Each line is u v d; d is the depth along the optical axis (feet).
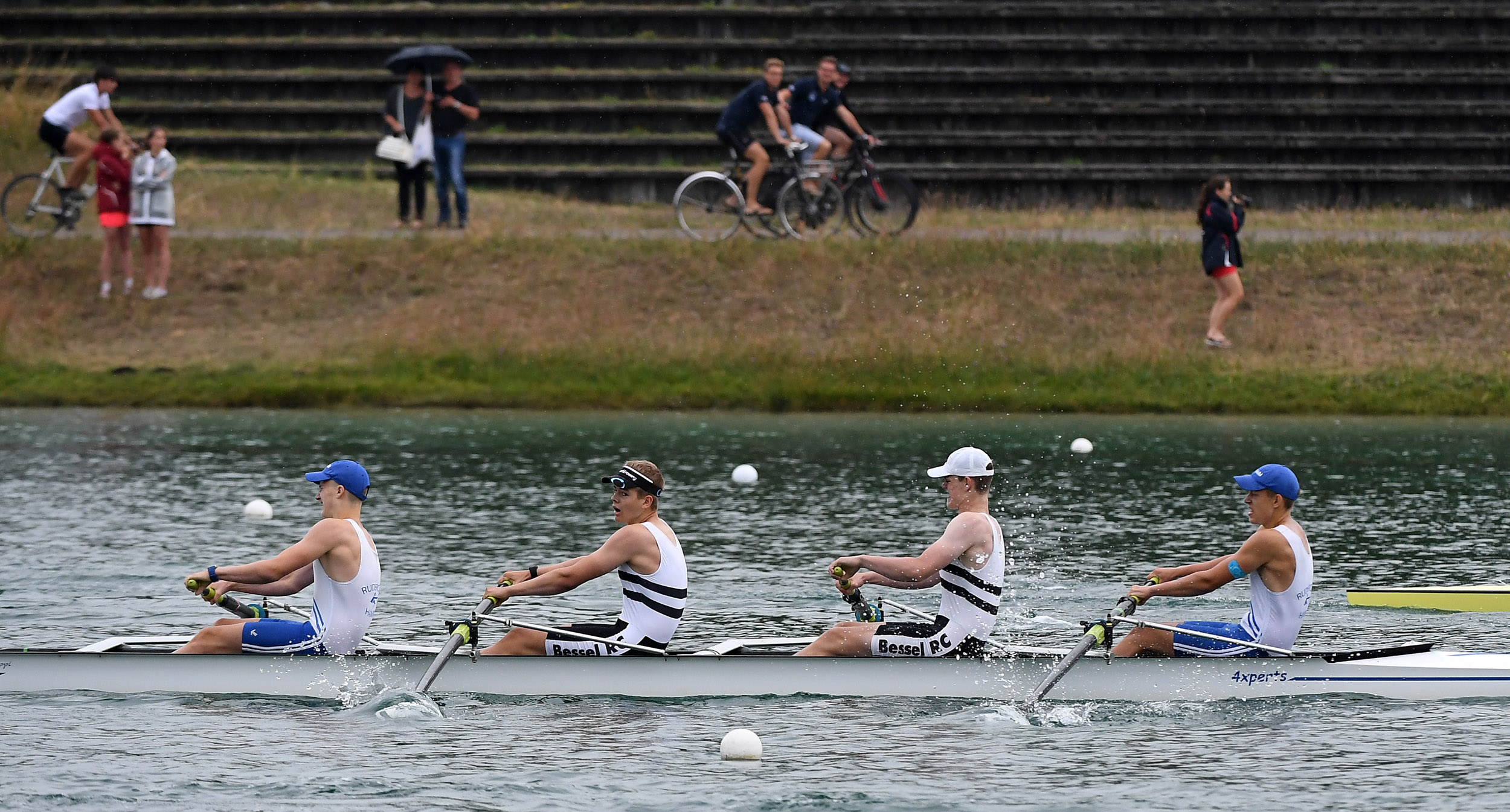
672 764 94.79
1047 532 164.96
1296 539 108.88
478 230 300.40
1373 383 260.83
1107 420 250.57
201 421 244.22
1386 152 366.84
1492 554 153.07
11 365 264.93
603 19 393.70
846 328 274.36
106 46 389.60
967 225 319.88
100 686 109.19
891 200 351.67
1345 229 322.75
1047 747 98.78
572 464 207.41
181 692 109.19
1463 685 109.50
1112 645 111.14
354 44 388.78
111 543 154.92
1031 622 130.41
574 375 266.57
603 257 291.17
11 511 171.63
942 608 111.34
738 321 276.41
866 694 110.01
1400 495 184.75
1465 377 261.44
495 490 188.34
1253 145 366.02
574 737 100.37
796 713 106.42
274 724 102.58
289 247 294.66
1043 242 294.46
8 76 375.45
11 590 135.95
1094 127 372.99
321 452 215.51
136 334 275.59
